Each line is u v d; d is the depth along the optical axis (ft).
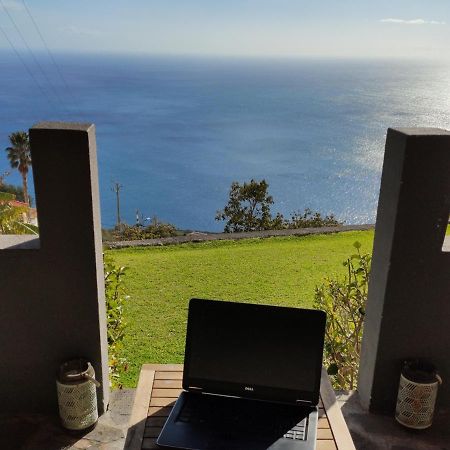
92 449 7.39
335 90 592.60
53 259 7.43
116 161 225.97
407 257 7.50
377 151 238.07
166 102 459.32
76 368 7.71
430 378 7.51
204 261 26.32
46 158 6.93
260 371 6.41
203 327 6.55
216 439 5.71
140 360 15.69
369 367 8.26
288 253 27.71
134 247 29.81
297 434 5.83
